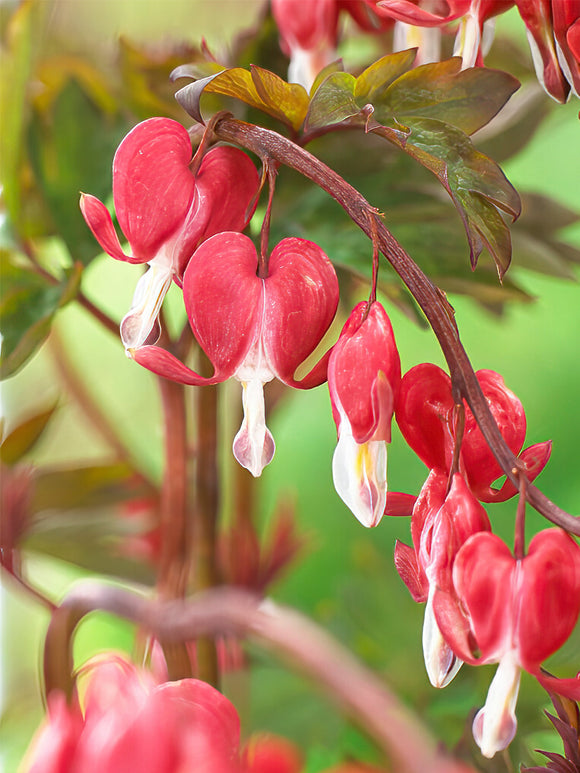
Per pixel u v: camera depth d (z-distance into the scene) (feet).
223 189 1.25
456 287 1.42
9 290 1.42
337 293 1.24
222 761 1.28
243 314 1.22
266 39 1.46
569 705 1.26
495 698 1.20
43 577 1.78
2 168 1.44
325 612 1.70
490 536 1.20
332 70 1.27
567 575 1.19
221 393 1.79
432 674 1.21
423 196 1.44
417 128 1.25
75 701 1.33
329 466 2.18
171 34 1.63
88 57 1.53
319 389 2.22
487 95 1.26
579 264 1.51
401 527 2.05
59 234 1.45
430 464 1.24
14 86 1.43
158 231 1.24
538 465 1.24
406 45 1.37
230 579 1.56
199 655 1.47
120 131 1.47
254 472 1.23
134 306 1.24
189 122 1.47
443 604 1.20
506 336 2.12
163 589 1.46
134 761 1.27
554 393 2.07
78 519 1.55
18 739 1.51
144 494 1.57
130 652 1.69
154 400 2.09
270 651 1.49
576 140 1.90
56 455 1.83
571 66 1.26
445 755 1.37
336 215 1.42
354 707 1.39
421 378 1.24
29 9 1.43
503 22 1.54
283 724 1.49
